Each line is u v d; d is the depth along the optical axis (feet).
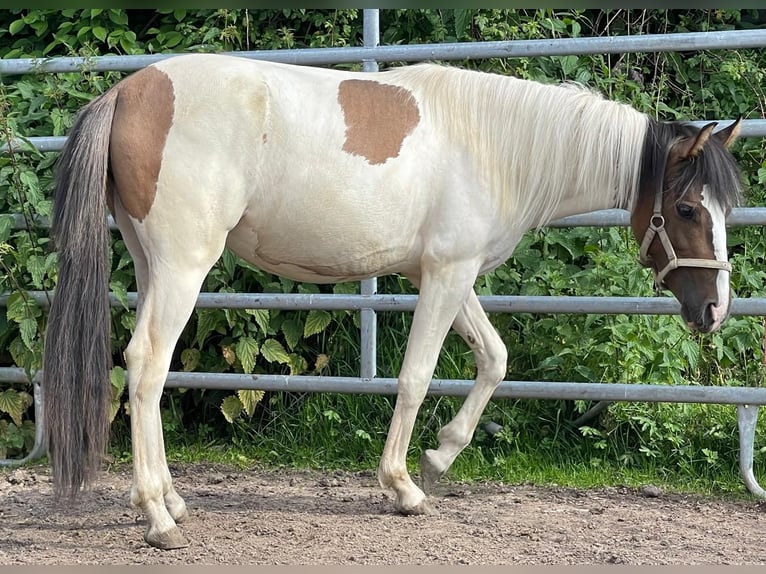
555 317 16.24
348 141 11.95
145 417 11.35
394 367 16.69
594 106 12.71
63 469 11.04
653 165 12.51
